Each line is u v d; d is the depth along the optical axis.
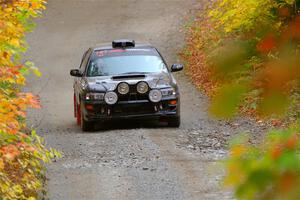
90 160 43.03
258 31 6.35
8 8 31.20
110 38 104.50
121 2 123.81
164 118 52.59
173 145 46.31
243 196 5.68
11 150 24.02
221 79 6.24
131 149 45.34
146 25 109.31
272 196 5.52
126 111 51.97
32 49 99.06
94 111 51.88
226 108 6.00
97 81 52.69
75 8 120.88
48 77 85.62
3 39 29.34
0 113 24.69
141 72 53.81
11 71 27.78
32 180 29.48
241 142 6.64
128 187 36.59
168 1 121.50
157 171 39.56
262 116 5.93
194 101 66.62
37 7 33.69
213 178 37.06
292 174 5.43
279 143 5.91
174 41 98.00
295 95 5.89
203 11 110.19
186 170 39.38
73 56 96.12
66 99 73.00
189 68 82.19
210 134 49.69
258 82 5.96
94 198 34.69
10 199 25.23
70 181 38.19
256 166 5.65
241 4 51.38
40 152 27.06
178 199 33.91
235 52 6.20
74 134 52.22
